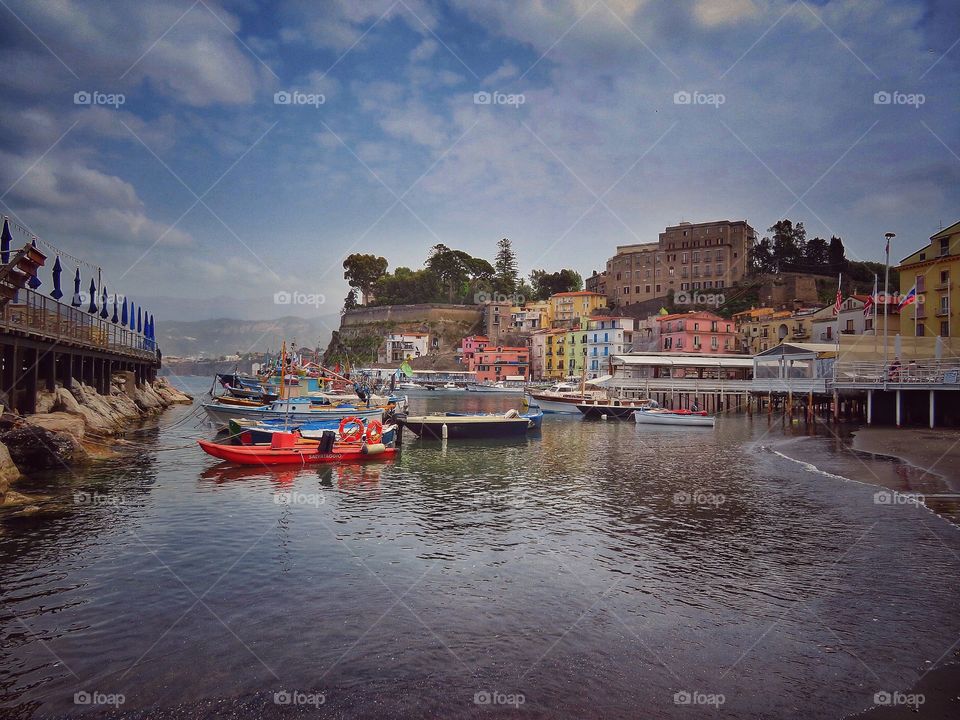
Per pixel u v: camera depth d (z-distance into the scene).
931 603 12.25
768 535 17.09
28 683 9.21
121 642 10.50
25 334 27.12
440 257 181.75
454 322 166.00
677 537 16.97
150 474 25.03
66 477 23.78
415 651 10.27
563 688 9.19
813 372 62.66
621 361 78.62
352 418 30.75
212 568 14.11
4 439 23.95
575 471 28.11
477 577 13.77
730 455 33.44
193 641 10.55
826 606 12.12
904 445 33.06
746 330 110.19
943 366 46.12
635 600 12.47
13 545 15.38
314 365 60.56
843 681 9.39
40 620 11.29
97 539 16.08
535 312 150.75
